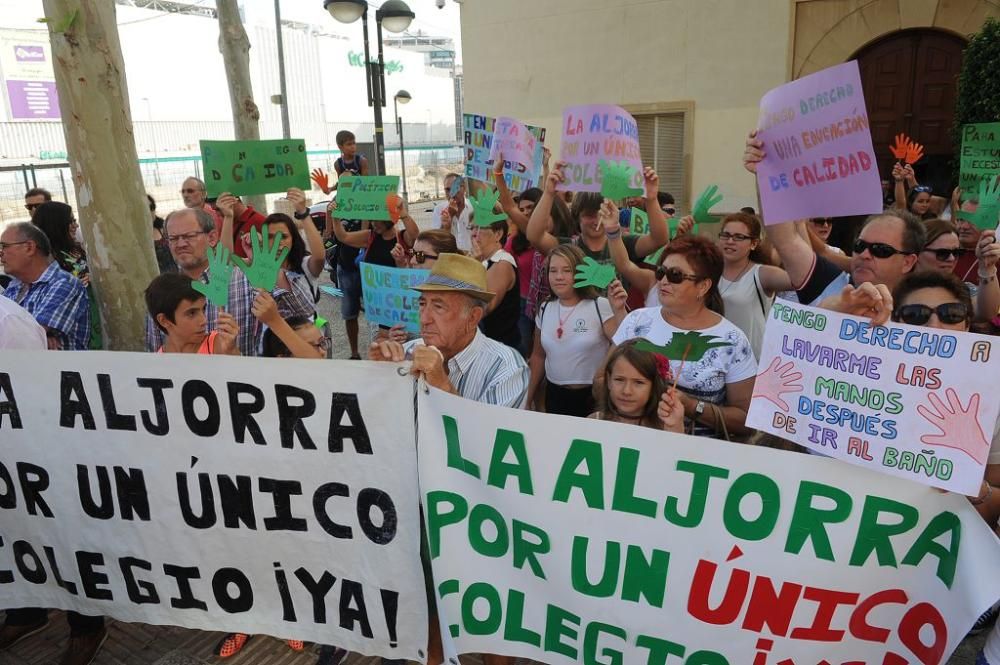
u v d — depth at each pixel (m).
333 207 6.09
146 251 4.13
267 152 4.69
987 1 9.43
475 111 13.20
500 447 2.18
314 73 46.47
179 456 2.56
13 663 3.02
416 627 2.44
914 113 10.33
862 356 1.85
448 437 2.24
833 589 1.98
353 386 2.35
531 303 4.45
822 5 10.30
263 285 2.68
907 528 1.90
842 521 1.94
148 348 3.54
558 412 3.69
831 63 10.47
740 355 2.74
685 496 2.05
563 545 2.18
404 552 2.40
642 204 5.95
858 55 10.45
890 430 1.82
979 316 3.48
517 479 2.18
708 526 2.05
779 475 1.97
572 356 3.58
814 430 1.93
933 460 1.77
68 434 2.66
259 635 3.16
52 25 3.68
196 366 2.47
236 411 2.47
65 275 3.68
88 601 2.80
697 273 2.72
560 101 12.38
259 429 2.46
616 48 11.73
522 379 2.58
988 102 7.85
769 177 2.62
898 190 6.06
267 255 2.66
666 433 2.03
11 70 38.44
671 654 2.14
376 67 11.68
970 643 2.98
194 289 2.94
